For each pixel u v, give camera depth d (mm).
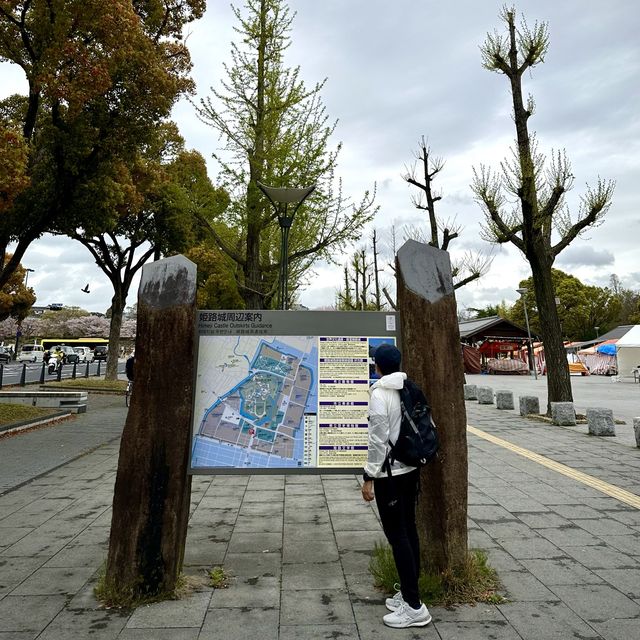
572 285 53219
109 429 10930
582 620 2896
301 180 12148
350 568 3709
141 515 3135
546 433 10078
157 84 10844
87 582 3439
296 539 4359
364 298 30953
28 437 9820
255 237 13555
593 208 11469
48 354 38312
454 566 3229
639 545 4117
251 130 12898
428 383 3316
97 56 9812
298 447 3674
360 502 5594
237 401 3678
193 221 14977
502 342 42219
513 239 12383
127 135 11164
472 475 6613
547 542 4191
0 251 11539
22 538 4359
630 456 7832
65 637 2725
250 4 12641
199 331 3748
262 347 3770
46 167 11156
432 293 3426
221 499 5715
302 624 2875
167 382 3223
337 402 3748
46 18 9375
